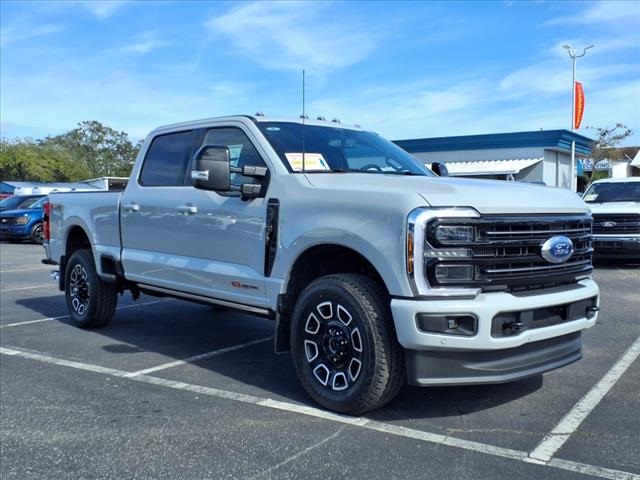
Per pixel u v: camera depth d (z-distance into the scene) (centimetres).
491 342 390
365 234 416
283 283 478
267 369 581
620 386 509
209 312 877
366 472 361
